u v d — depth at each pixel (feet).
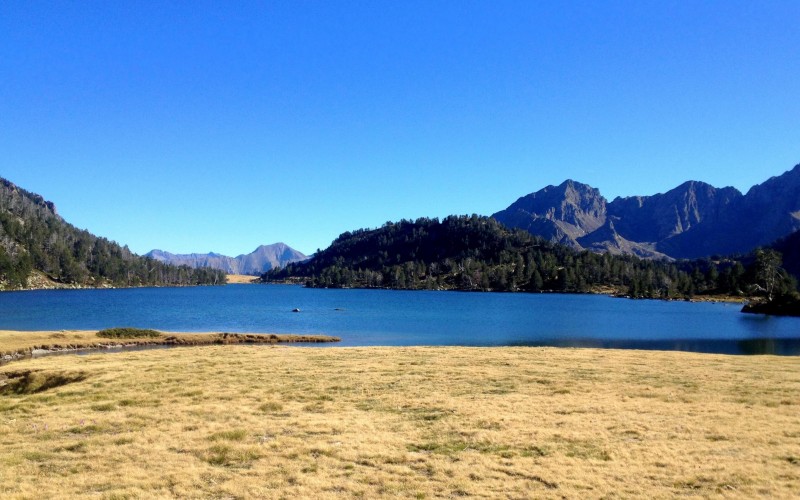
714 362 128.57
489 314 432.66
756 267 652.89
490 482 49.26
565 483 48.60
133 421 74.02
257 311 465.88
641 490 46.60
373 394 91.15
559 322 354.95
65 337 219.82
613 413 75.31
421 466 54.34
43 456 59.11
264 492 47.26
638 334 275.59
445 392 92.12
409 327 318.45
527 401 83.92
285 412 78.95
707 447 58.75
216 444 61.93
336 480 50.21
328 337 248.93
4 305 482.69
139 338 230.27
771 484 47.24
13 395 104.12
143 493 47.01
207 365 123.85
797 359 137.18
